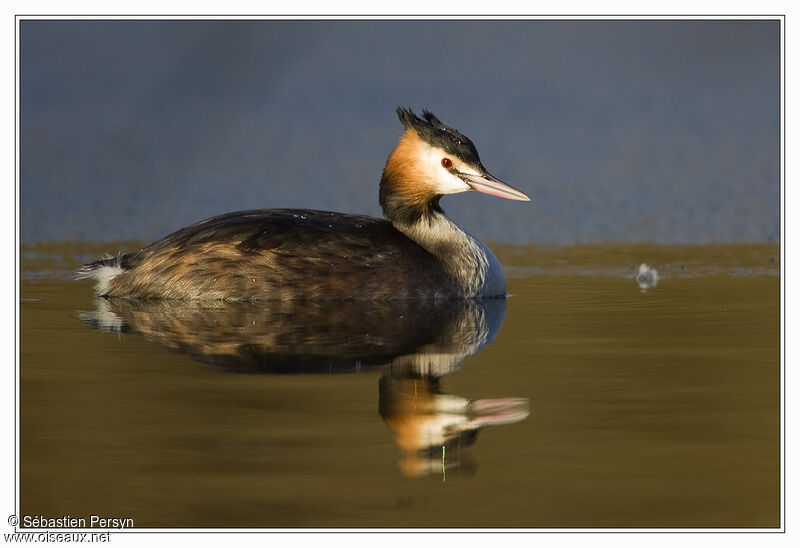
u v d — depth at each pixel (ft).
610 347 39.78
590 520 24.90
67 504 25.82
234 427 30.76
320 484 26.91
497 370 36.55
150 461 28.32
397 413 32.01
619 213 71.87
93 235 66.13
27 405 32.83
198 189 76.84
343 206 72.95
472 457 28.45
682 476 27.25
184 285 49.42
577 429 30.42
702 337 41.27
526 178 79.56
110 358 38.40
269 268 48.88
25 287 53.06
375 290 49.21
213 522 24.93
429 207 52.01
